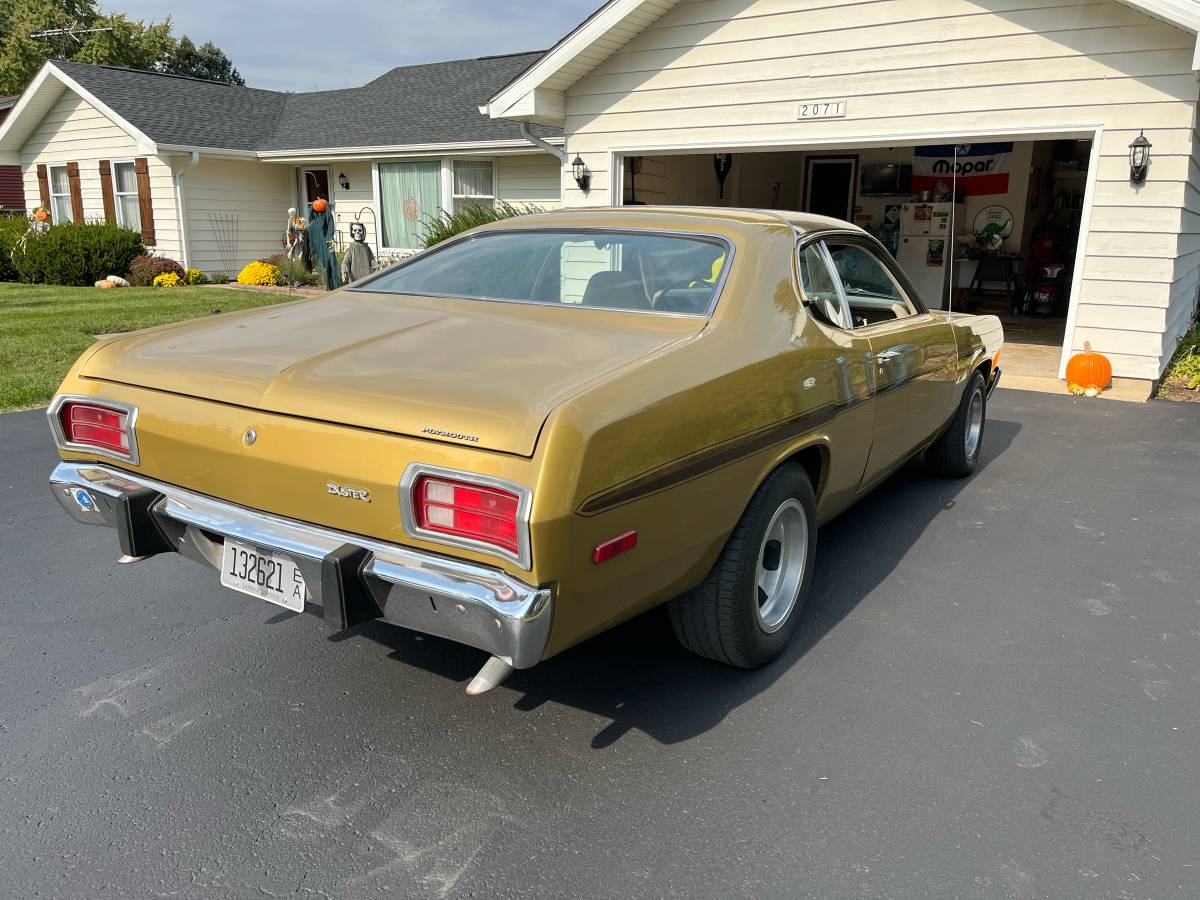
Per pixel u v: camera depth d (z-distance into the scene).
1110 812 2.41
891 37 8.66
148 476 2.72
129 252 17.50
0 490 5.02
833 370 3.21
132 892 2.08
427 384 2.32
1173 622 3.59
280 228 19.34
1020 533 4.59
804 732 2.78
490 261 3.47
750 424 2.71
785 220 3.48
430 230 14.84
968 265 14.22
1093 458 6.06
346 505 2.29
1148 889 2.13
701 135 9.91
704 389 2.54
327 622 2.33
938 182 14.63
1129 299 7.94
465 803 2.43
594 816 2.38
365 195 17.61
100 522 2.84
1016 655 3.29
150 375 2.67
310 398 2.35
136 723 2.78
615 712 2.89
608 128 10.47
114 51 39.34
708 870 2.18
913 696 3.00
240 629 3.43
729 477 2.65
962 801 2.45
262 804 2.41
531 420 2.10
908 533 4.57
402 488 2.17
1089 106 7.84
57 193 20.20
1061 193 15.00
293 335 2.86
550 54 9.88
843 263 3.76
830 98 9.10
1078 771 2.59
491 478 2.07
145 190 17.92
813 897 2.10
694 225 3.33
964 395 5.17
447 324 2.90
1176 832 2.34
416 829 2.32
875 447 3.73
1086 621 3.58
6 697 2.91
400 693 2.99
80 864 2.17
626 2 9.35
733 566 2.82
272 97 20.86
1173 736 2.78
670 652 3.30
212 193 17.94
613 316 2.95
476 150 15.06
